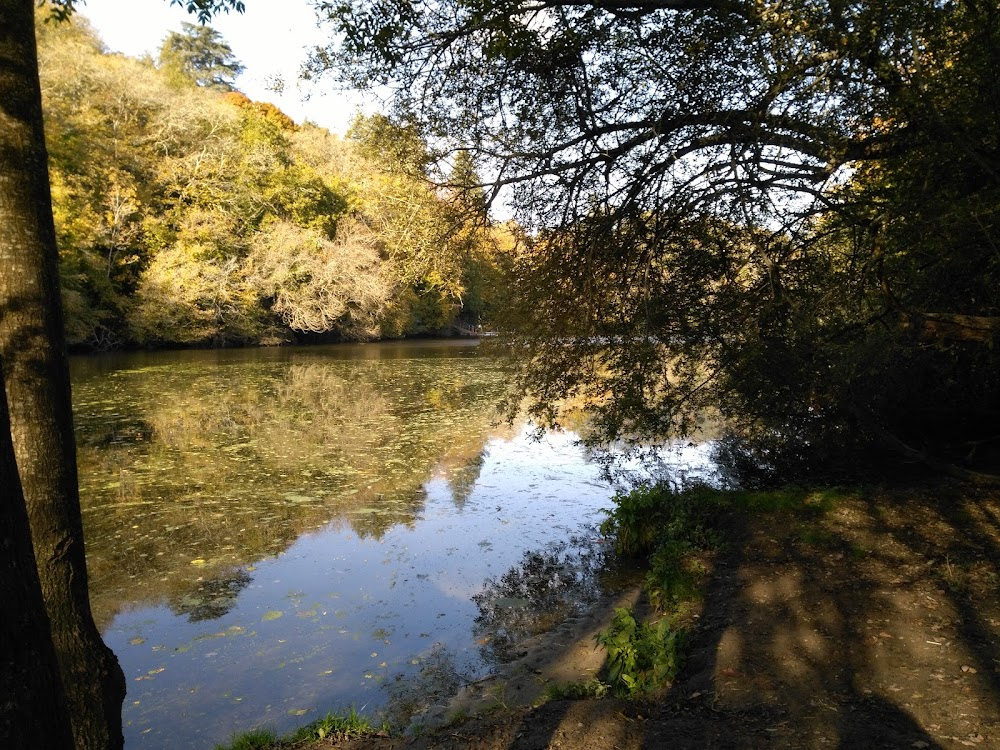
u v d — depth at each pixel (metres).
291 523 8.38
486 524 8.38
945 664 3.84
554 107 6.25
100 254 33.16
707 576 5.78
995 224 5.03
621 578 6.65
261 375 25.19
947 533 6.01
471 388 21.91
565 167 6.29
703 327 7.21
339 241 38.22
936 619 4.44
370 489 9.96
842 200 5.92
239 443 13.14
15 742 1.34
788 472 9.76
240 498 9.42
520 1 4.96
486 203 6.56
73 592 2.72
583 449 12.75
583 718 3.52
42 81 29.14
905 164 5.32
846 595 4.96
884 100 4.93
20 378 2.60
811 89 4.64
